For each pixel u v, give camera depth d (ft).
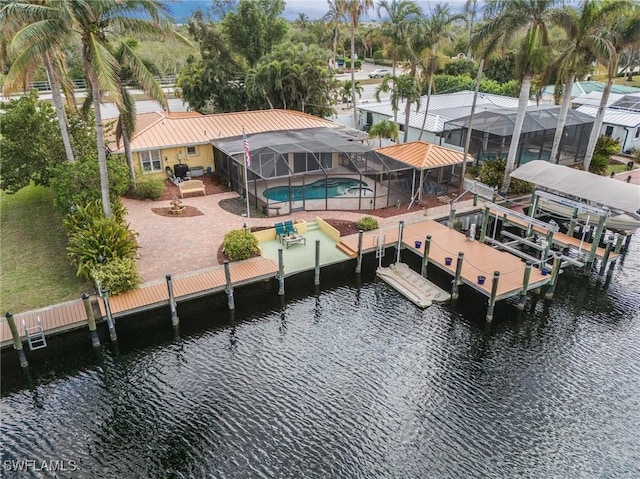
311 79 162.91
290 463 48.39
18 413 54.65
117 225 75.15
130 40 106.52
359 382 59.31
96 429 52.49
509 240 96.63
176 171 120.16
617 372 61.67
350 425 52.95
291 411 54.80
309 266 81.61
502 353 65.31
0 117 91.09
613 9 98.84
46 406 55.72
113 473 47.34
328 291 78.64
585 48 104.47
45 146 91.86
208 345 66.03
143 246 85.20
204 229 92.68
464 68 221.25
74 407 55.57
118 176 86.89
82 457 49.08
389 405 55.83
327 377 60.13
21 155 92.68
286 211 102.78
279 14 202.28
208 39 174.60
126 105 96.27
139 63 72.79
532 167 97.45
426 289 78.59
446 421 53.67
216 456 49.16
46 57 79.41
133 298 68.59
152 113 139.54
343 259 84.38
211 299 73.77
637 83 240.12
